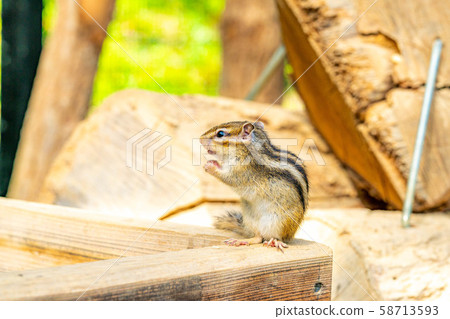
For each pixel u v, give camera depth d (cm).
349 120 98
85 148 106
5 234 73
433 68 93
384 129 94
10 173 162
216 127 74
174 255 62
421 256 84
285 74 195
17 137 161
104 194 97
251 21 190
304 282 64
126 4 242
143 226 69
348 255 86
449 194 94
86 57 168
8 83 159
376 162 96
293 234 72
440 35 95
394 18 96
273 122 108
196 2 271
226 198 93
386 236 87
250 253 64
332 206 104
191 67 274
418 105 94
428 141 94
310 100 106
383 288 80
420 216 95
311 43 96
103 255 70
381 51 96
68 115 169
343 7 96
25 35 158
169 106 103
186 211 92
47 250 72
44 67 169
